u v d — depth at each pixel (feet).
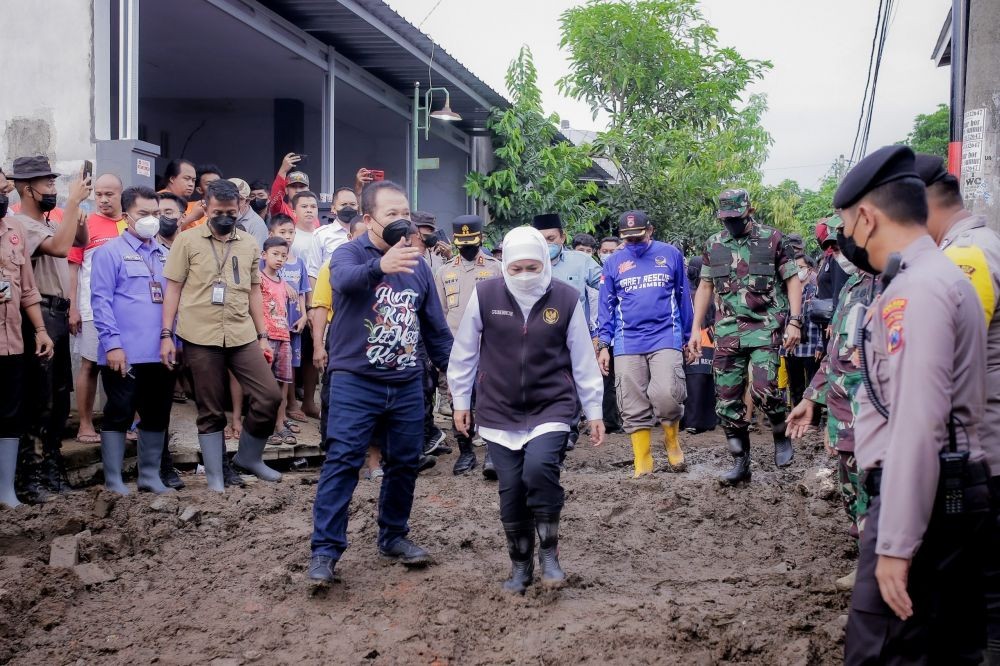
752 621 15.55
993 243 11.93
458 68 49.39
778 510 22.82
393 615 15.99
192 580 17.62
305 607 16.30
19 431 20.93
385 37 43.01
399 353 17.61
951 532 9.57
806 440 33.86
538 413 16.76
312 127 57.16
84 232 24.38
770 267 24.40
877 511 10.03
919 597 9.71
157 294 22.77
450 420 37.09
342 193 33.27
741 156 89.20
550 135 60.90
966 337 9.54
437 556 19.16
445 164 60.13
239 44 40.91
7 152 30.42
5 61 30.53
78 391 25.48
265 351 24.59
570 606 16.42
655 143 66.59
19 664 14.16
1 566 17.22
